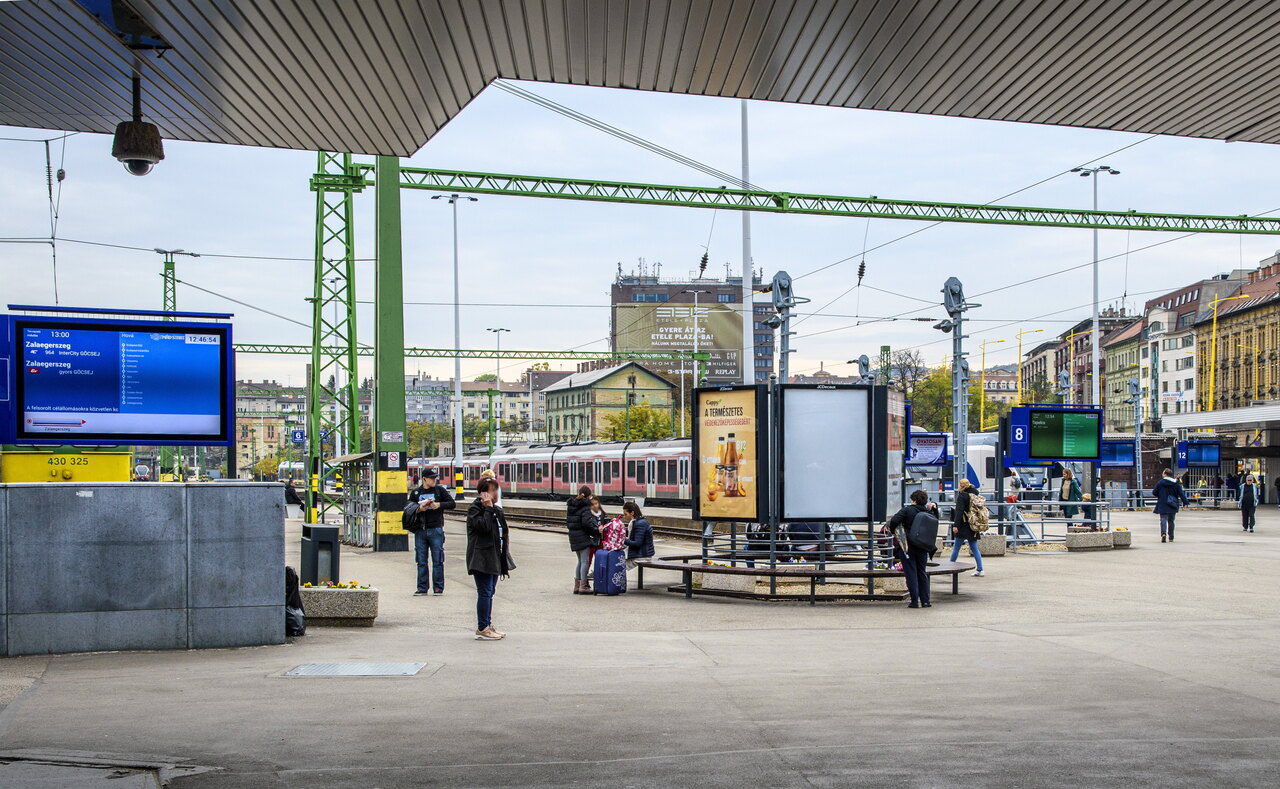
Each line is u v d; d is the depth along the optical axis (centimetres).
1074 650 1156
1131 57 1003
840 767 655
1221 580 2011
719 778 632
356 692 913
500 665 1066
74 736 741
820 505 1769
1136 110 1155
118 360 1199
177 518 1169
